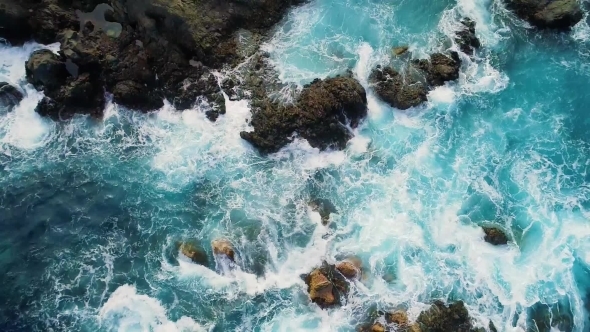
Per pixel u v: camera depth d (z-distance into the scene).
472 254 31.70
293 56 38.03
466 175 34.38
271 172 34.75
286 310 30.17
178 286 31.16
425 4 40.22
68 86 36.38
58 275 31.55
